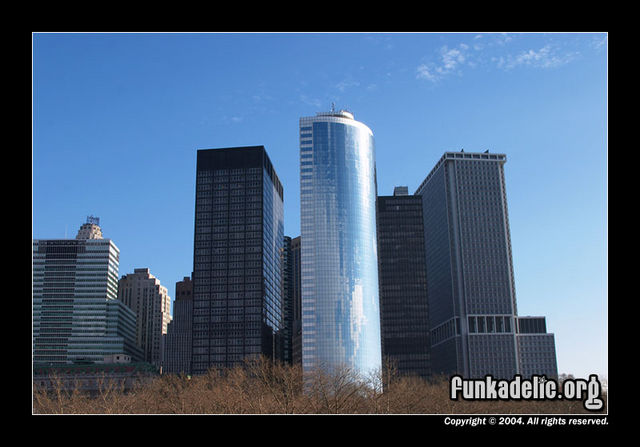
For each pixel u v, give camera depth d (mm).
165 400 133125
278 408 100062
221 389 155750
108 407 123125
